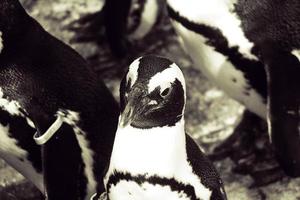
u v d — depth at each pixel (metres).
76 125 5.06
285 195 5.71
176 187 4.64
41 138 4.94
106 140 5.14
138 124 4.57
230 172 5.92
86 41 7.15
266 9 5.33
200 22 5.37
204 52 5.51
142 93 4.49
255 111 5.87
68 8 7.46
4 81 5.00
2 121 5.05
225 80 5.65
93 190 5.27
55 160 5.02
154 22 6.93
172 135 4.59
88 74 5.18
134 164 4.57
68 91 5.05
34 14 7.43
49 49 5.10
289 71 5.33
